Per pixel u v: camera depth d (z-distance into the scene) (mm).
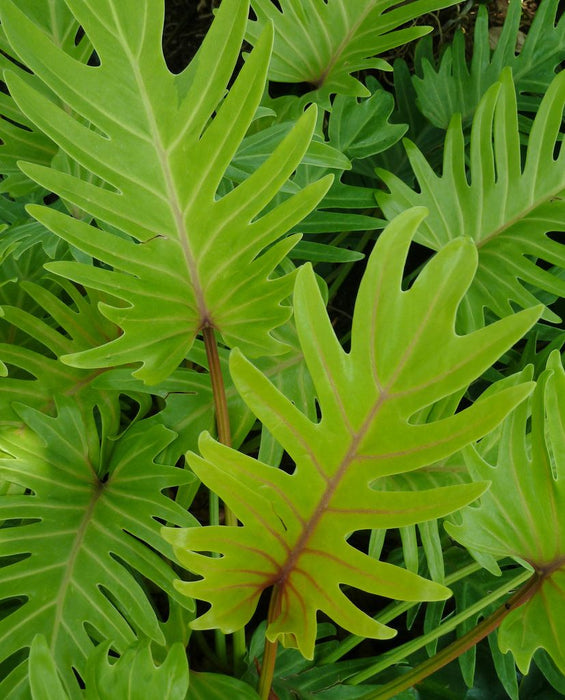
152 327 592
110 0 498
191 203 561
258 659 765
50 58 514
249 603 543
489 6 1254
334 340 462
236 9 519
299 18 864
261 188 561
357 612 499
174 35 1204
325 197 869
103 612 627
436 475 704
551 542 555
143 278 578
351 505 494
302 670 762
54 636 612
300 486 493
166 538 482
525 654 552
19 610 614
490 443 698
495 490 561
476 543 566
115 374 731
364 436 477
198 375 749
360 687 751
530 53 1020
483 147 830
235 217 568
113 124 533
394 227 449
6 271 843
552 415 535
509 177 827
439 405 729
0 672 668
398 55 1229
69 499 677
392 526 489
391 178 843
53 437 698
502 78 814
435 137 1078
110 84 523
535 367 879
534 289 963
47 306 777
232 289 596
